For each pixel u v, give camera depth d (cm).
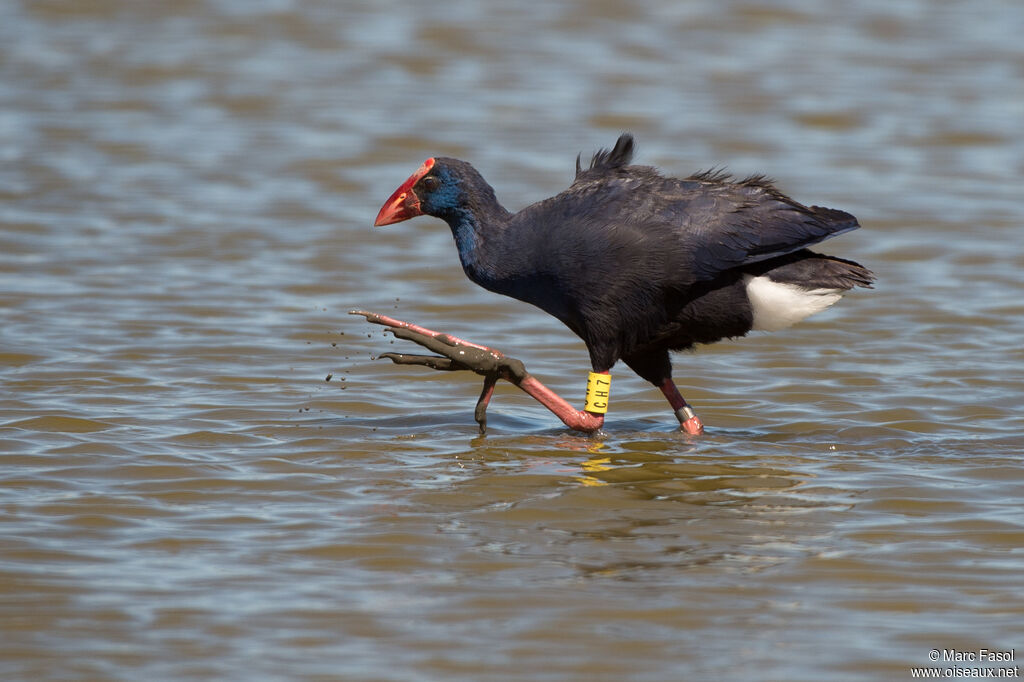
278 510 1031
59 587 879
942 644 808
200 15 3672
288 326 1614
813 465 1159
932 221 2125
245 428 1245
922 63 3231
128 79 3047
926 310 1700
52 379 1373
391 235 2072
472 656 792
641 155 2484
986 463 1158
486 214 1255
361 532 984
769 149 2553
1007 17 3703
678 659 789
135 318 1620
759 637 817
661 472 1139
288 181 2341
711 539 973
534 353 1536
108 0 3812
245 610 849
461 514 1027
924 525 1002
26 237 1981
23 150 2489
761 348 1554
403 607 855
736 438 1251
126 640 808
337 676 768
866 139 2641
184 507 1034
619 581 896
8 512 1012
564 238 1199
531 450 1205
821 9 3759
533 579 899
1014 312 1686
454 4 3809
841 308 1716
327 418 1288
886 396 1369
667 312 1209
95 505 1031
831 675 772
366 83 3044
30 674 766
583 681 764
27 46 3331
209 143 2575
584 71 3150
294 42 3406
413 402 1355
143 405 1302
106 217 2095
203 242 1983
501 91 2978
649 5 3781
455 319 1675
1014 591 880
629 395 1403
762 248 1179
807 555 941
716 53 3319
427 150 2539
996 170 2441
